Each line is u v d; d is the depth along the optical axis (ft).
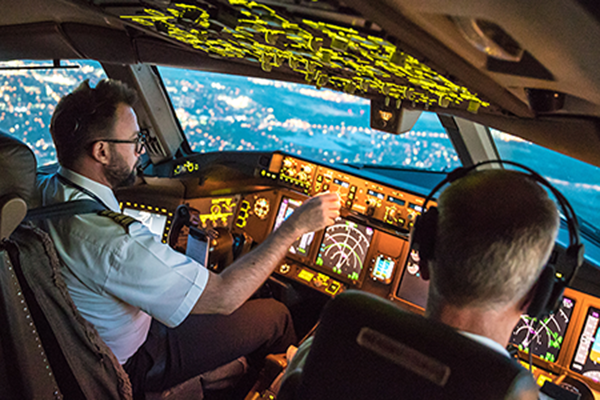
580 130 4.77
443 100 5.94
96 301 5.51
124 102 5.79
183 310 5.53
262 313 8.63
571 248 3.32
